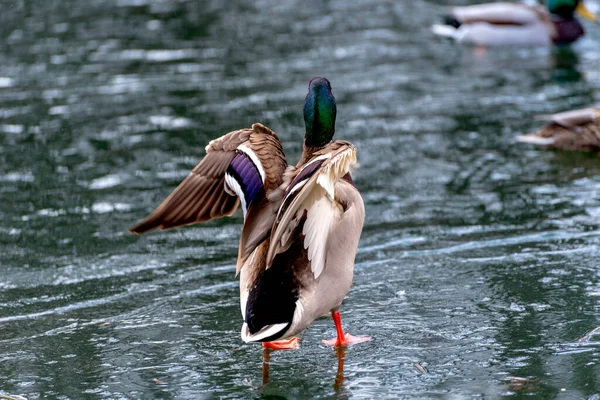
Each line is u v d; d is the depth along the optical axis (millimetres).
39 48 21188
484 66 20234
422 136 15492
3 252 11211
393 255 10820
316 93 7984
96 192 13234
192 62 20031
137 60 20203
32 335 8898
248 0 25703
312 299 7250
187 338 8727
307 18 23875
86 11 24609
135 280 10328
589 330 8523
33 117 16641
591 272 9945
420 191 13109
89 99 17625
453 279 9977
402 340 8484
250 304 7230
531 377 7648
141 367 8102
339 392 7508
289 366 8055
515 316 8922
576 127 14906
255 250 7461
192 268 10672
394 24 23453
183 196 6605
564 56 21219
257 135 7102
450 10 23500
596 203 12352
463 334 8562
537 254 10602
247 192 6812
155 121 16297
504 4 23266
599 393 7328
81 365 8180
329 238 7363
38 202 12898
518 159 14445
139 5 25172
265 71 19281
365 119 16422
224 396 7508
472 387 7508
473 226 11695
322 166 6297
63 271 10625
